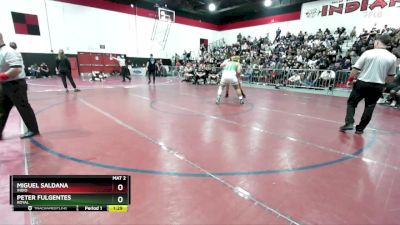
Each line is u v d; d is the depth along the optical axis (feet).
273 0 57.77
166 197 6.64
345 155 10.02
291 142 11.59
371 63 11.68
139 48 63.52
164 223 5.57
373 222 5.71
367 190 7.20
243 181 7.63
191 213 5.95
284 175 8.10
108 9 56.13
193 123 14.80
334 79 32.55
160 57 68.44
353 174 8.28
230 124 14.76
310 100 26.00
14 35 44.50
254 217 5.83
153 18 64.44
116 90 31.07
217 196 6.73
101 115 16.38
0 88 10.60
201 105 21.20
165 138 11.78
